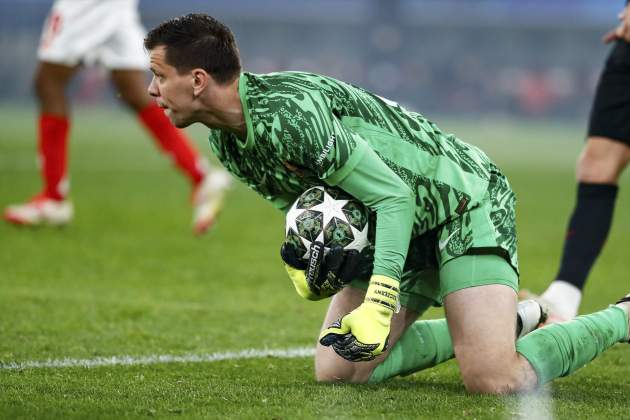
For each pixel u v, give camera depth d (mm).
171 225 34938
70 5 29766
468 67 129750
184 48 12852
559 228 37125
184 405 12797
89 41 29812
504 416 12398
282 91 12891
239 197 46500
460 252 13922
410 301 14984
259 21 128250
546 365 13797
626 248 32594
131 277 25328
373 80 128625
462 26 129250
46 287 23609
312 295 13406
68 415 12188
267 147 13000
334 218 13117
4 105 123062
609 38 19703
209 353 17578
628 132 19328
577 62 130875
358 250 13219
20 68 125625
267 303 22625
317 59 128625
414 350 15062
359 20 128125
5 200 39531
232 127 13227
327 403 12969
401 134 13883
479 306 13750
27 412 12297
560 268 19219
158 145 30641
